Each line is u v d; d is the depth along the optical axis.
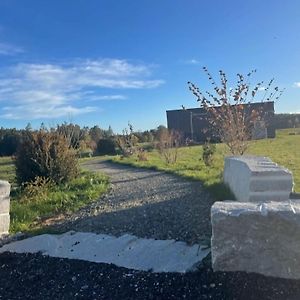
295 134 46.50
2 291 4.38
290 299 3.49
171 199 8.62
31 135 12.98
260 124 12.70
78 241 5.74
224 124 11.29
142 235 5.75
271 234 3.83
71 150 13.48
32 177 12.25
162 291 3.92
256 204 4.19
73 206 8.75
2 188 6.55
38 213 8.28
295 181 9.80
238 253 3.92
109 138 39.41
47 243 5.76
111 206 8.45
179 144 27.70
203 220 6.30
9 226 6.94
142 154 25.16
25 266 5.05
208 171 14.02
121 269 4.61
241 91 11.38
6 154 43.59
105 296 3.99
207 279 3.98
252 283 3.76
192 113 45.84
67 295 4.12
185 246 5.01
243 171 6.72
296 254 3.77
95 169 20.70
